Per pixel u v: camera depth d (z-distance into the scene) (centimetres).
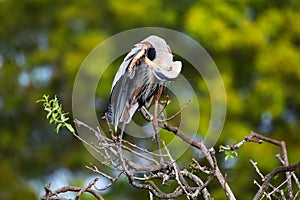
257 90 1402
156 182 1088
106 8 1482
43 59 1501
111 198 1330
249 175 1224
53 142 1575
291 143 1418
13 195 1480
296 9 1477
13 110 1606
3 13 1619
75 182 1391
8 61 1633
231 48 1375
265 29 1395
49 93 1527
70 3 1549
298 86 1445
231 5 1408
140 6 1404
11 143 1622
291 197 527
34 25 1612
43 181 1599
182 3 1446
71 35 1484
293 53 1405
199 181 509
